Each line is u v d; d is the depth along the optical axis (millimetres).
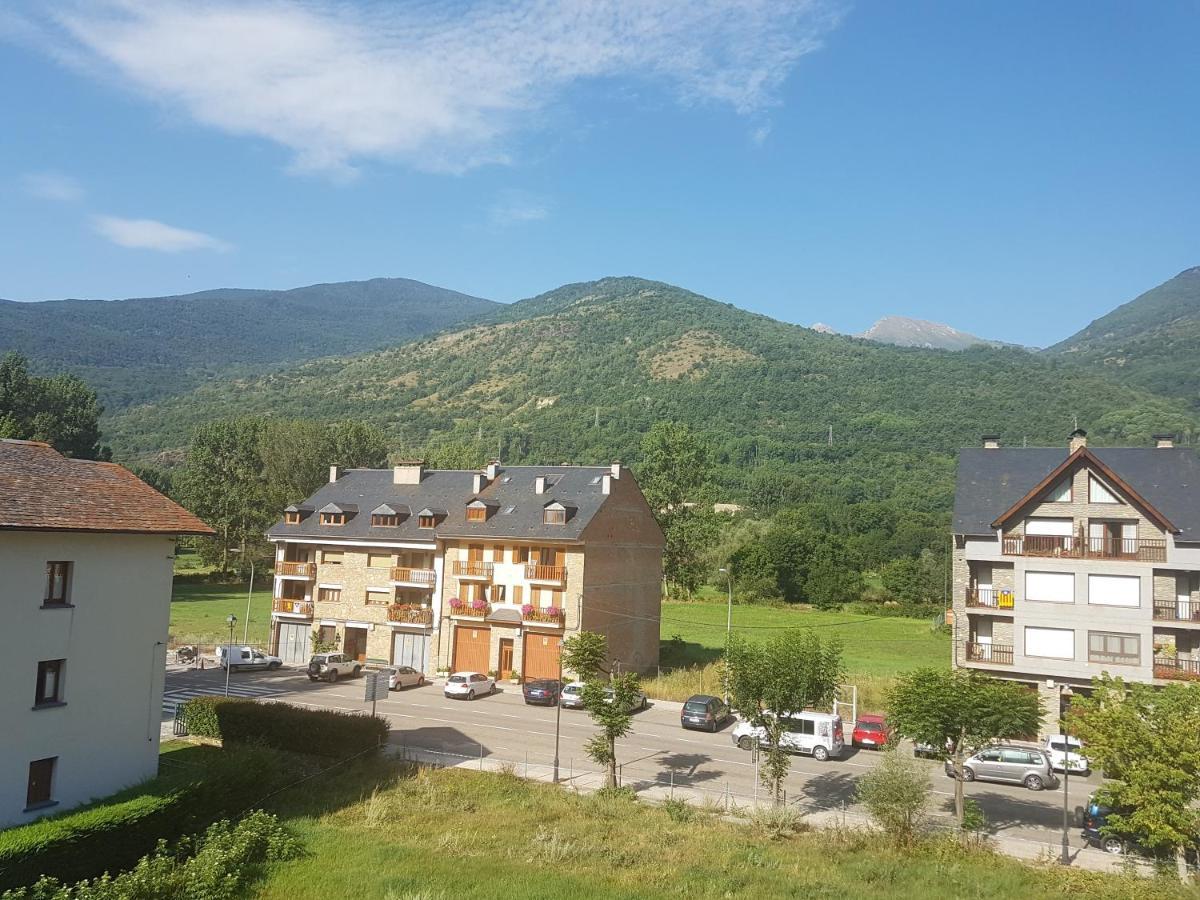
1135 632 39781
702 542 80688
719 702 43312
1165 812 22562
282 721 34562
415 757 34688
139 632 28141
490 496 57750
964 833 26625
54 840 20219
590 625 51375
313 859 22391
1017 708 27719
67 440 90188
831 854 24406
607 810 28016
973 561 43719
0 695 23578
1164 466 43844
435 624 54156
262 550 97812
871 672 56438
